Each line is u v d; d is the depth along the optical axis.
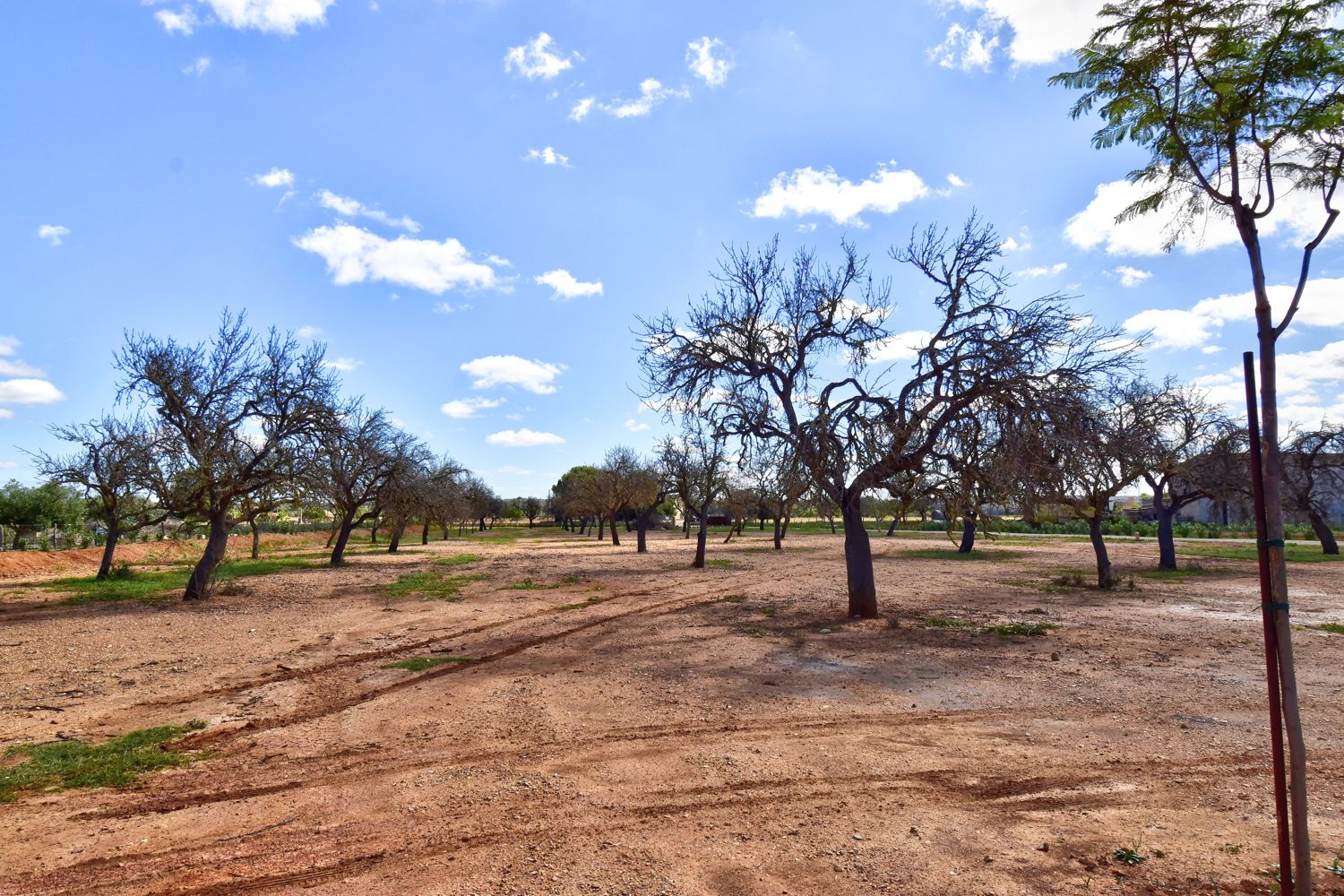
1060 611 16.08
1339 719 7.46
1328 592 18.95
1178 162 4.28
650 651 11.77
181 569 30.34
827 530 73.75
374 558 37.31
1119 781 5.80
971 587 21.50
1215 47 3.76
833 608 17.02
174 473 19.88
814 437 13.98
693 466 31.61
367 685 9.74
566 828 5.06
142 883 4.41
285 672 10.71
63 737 7.59
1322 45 3.50
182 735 7.60
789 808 5.35
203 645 12.95
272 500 21.78
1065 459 12.68
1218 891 3.98
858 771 6.11
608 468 52.59
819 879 4.25
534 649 12.20
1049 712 7.92
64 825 5.31
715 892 4.12
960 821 5.05
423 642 13.03
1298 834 3.34
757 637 13.02
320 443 21.66
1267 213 3.63
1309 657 10.72
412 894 4.18
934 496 14.22
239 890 4.29
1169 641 12.24
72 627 15.13
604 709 8.27
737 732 7.31
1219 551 35.56
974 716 7.82
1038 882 4.15
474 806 5.51
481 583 23.89
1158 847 4.56
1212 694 8.59
